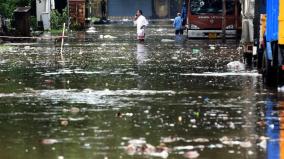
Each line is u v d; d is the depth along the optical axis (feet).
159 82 79.71
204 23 184.55
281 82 76.74
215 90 72.69
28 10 179.52
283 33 74.02
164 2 411.34
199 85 76.95
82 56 122.62
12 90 73.20
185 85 76.95
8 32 175.73
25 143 45.47
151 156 41.19
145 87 75.05
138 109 59.82
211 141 45.98
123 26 297.74
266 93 70.49
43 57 120.57
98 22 336.49
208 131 49.65
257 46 95.45
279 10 74.08
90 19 337.11
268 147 43.98
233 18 179.83
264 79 80.84
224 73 90.74
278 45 75.51
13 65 104.17
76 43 167.84
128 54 127.65
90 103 63.46
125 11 398.83
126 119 54.75
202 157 41.06
